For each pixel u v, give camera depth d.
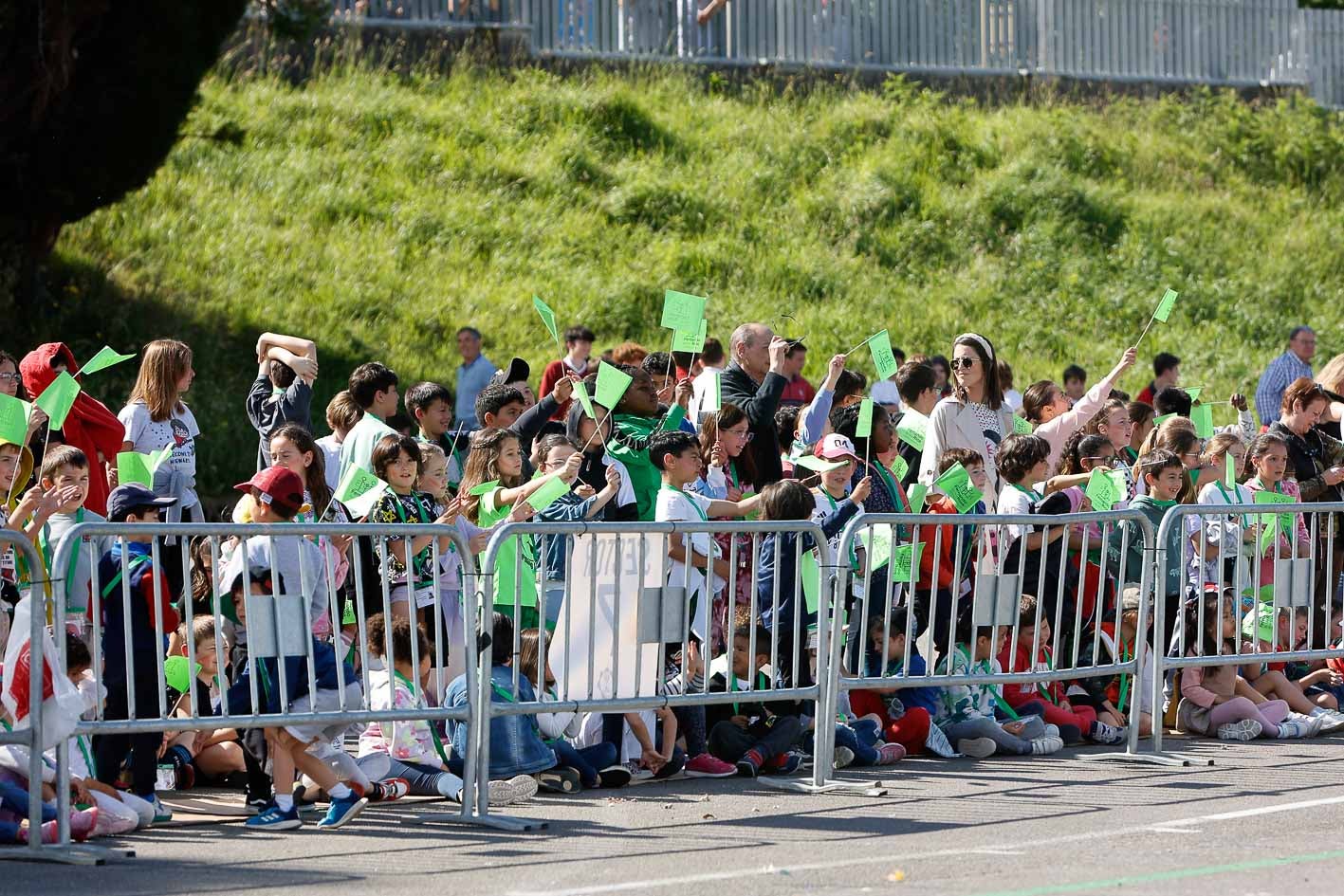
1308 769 29.95
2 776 23.42
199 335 65.81
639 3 95.06
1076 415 37.81
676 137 89.50
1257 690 35.03
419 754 27.09
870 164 90.12
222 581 24.86
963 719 31.72
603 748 28.67
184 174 76.56
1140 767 30.27
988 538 29.92
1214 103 104.19
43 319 63.00
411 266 74.69
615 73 93.38
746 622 28.89
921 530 30.44
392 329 69.56
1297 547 33.91
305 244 74.06
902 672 29.75
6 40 57.62
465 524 29.39
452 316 71.44
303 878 20.72
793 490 28.70
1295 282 88.81
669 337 74.00
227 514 35.88
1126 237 88.88
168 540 24.66
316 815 25.30
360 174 80.12
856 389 40.00
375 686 27.12
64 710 22.03
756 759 29.05
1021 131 95.75
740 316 75.38
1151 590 31.92
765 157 89.31
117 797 24.17
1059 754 31.84
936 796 27.14
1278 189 98.88
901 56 100.00
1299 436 39.03
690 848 22.91
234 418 61.00
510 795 26.23
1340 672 37.59
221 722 23.23
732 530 27.03
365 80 87.38
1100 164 95.75
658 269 78.25
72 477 25.70
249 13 84.25
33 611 21.66
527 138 86.19
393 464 29.39
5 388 31.00
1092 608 32.62
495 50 91.81
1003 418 37.72
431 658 27.81
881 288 80.81
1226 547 33.56
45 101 58.66
